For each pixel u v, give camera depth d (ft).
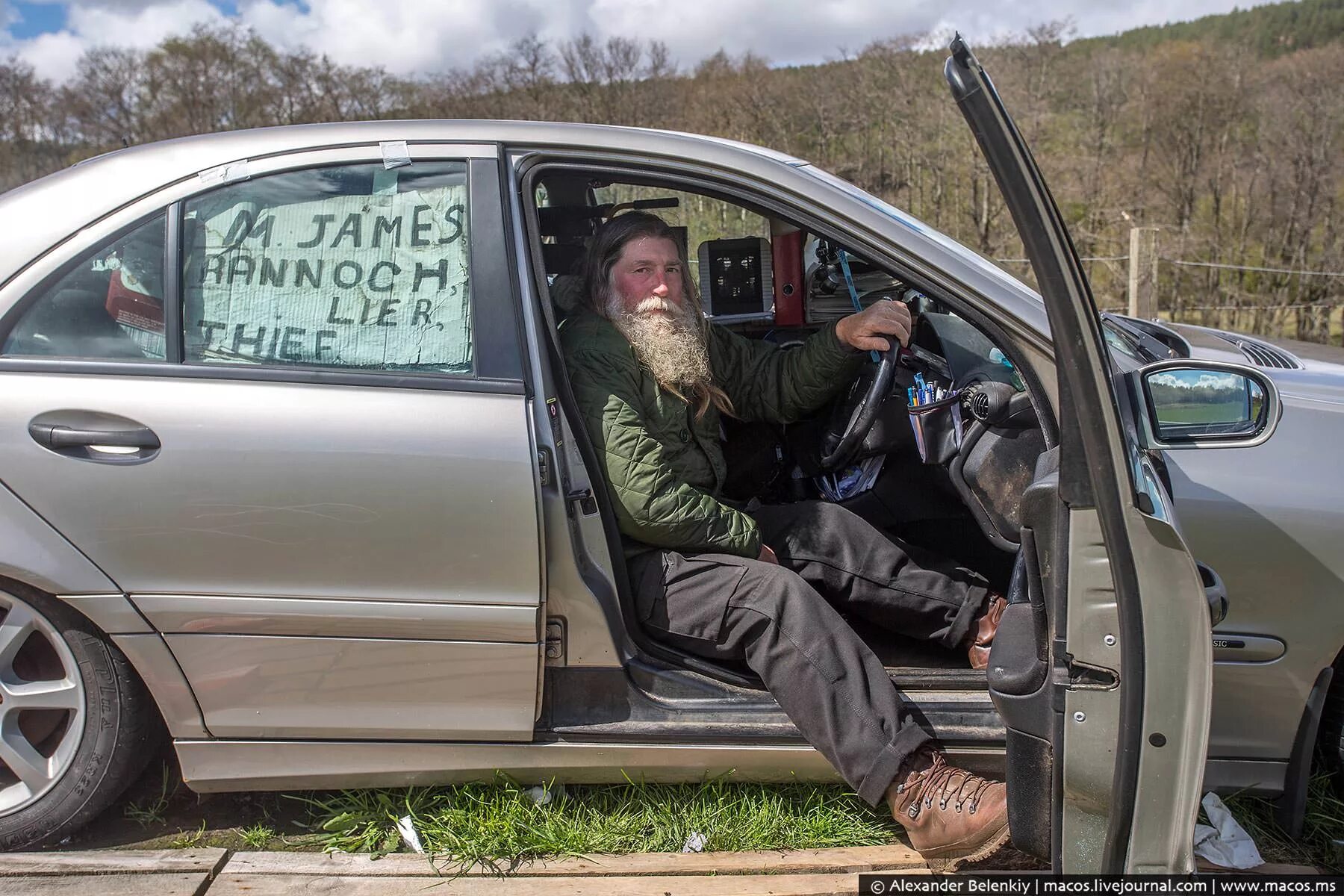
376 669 6.09
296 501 5.81
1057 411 5.97
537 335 6.10
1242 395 5.84
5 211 6.06
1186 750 4.72
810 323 9.45
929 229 7.01
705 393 7.18
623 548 6.68
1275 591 6.17
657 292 6.89
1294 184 72.23
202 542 5.83
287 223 6.08
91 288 5.93
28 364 5.83
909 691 6.51
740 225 9.38
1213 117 73.82
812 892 6.09
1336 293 69.87
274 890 6.07
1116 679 4.83
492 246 6.08
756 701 6.47
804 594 6.27
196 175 6.07
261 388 5.86
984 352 7.47
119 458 5.79
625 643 6.42
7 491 5.78
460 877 6.22
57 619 6.04
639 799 6.93
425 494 5.82
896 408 7.54
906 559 7.04
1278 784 6.53
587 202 8.49
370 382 5.91
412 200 6.15
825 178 6.83
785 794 7.04
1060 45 74.54
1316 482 6.12
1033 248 4.34
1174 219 74.90
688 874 6.31
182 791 7.18
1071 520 4.79
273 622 5.96
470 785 6.78
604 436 6.42
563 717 6.40
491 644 6.03
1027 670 5.32
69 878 6.12
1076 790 5.02
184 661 6.02
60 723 6.61
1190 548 6.12
